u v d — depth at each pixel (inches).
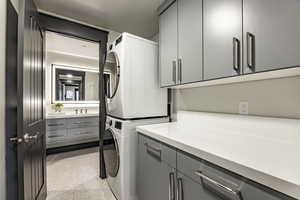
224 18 41.1
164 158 45.4
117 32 98.0
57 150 130.5
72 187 78.4
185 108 75.2
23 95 41.6
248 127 48.3
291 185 19.8
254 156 29.4
